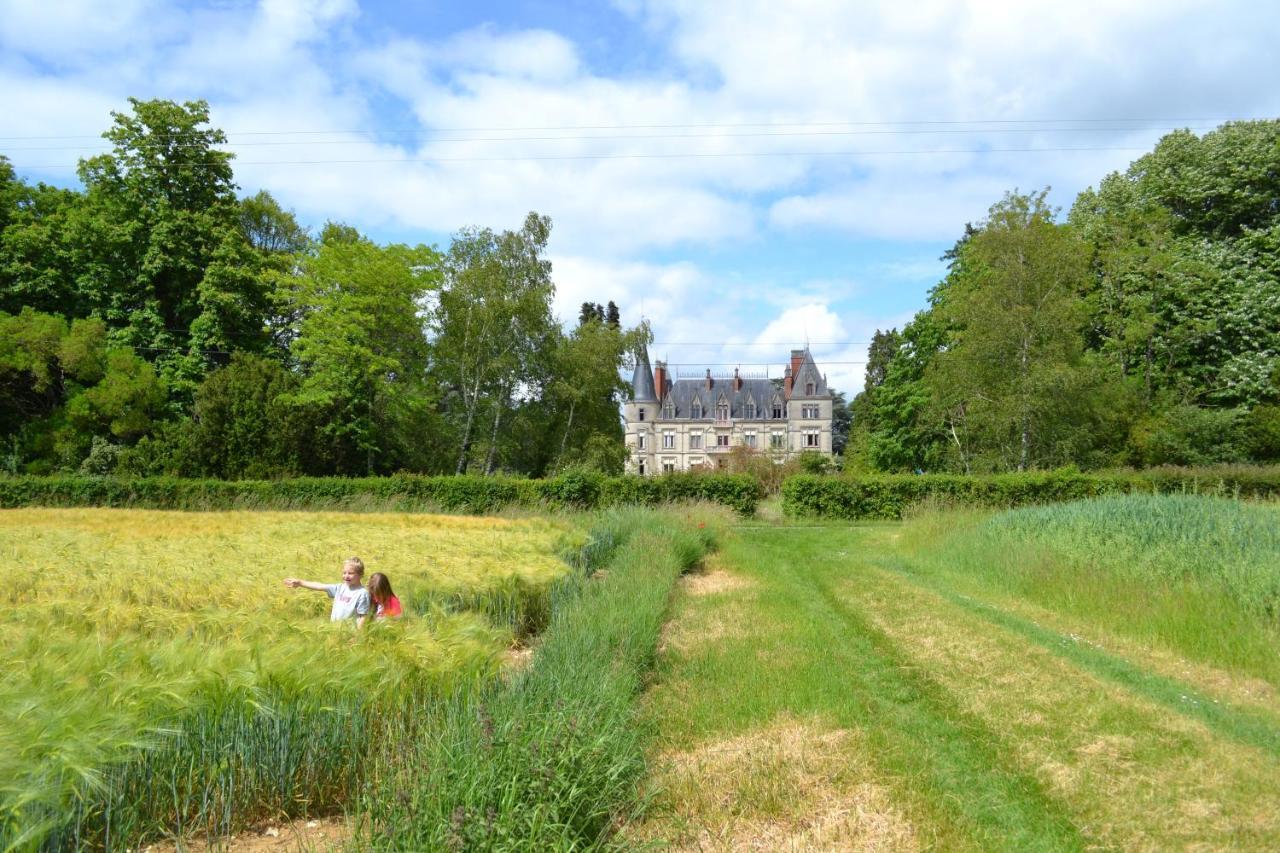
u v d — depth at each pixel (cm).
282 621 597
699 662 799
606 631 764
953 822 459
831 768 533
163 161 3488
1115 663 802
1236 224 3634
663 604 998
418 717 527
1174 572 1022
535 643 910
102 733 356
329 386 3303
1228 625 845
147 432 3372
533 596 1009
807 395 7944
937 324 4038
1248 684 739
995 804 481
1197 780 511
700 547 1653
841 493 2833
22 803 307
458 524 1848
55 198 3659
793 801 486
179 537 1409
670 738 592
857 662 803
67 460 3144
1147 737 586
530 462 4231
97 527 1622
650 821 454
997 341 3091
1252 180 3450
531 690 525
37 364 3131
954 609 1087
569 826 368
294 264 3650
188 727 449
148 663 450
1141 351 3572
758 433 8075
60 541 1295
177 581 824
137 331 3428
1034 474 2752
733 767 532
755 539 2147
